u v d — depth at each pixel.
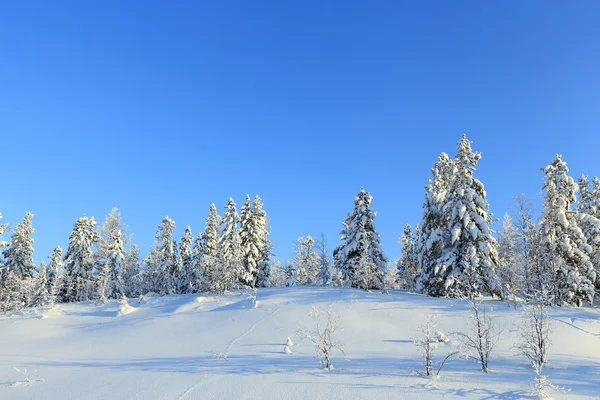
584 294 27.83
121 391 9.50
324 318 21.02
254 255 42.72
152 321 23.81
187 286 47.53
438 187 33.59
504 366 11.61
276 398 8.49
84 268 45.25
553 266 27.06
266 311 23.45
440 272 28.17
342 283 35.12
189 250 51.12
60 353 16.52
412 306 22.81
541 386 8.30
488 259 27.12
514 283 27.03
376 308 22.62
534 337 13.08
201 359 13.48
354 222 37.38
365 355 13.66
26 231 44.06
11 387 10.37
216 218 47.41
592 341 16.58
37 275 39.53
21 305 34.12
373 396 8.48
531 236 29.22
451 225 29.27
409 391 8.77
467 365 11.80
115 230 43.47
